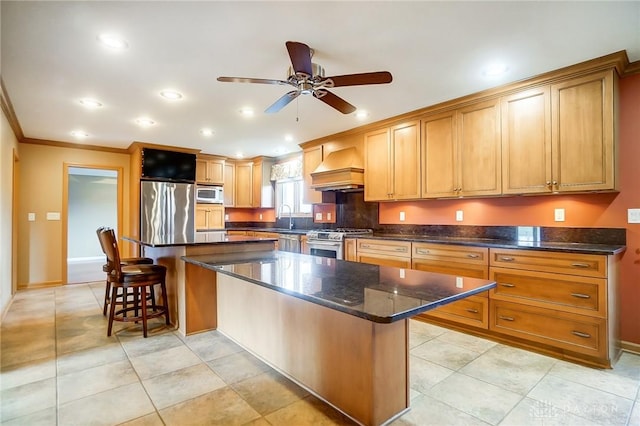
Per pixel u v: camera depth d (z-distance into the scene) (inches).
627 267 107.3
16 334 122.2
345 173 174.6
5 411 74.7
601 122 102.0
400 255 144.7
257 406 76.7
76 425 69.8
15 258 185.5
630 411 74.9
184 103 139.3
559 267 101.4
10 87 121.2
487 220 140.6
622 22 82.4
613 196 110.0
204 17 80.0
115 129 179.8
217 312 126.3
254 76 113.4
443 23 83.0
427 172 147.5
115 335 121.3
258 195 266.7
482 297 118.6
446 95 131.7
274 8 76.7
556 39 90.4
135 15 79.0
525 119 117.7
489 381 88.4
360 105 143.4
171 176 224.7
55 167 208.1
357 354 70.2
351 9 77.3
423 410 75.4
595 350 95.0
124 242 228.2
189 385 86.0
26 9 75.7
